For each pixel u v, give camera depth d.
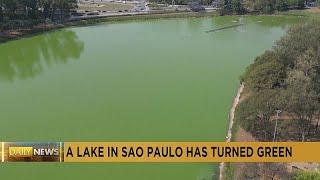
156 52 145.50
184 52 145.50
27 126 88.69
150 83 112.94
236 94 101.75
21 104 101.38
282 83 85.81
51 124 89.50
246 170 57.78
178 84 111.88
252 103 73.50
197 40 164.75
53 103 101.38
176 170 68.50
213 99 100.12
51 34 176.25
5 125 89.38
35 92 109.56
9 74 126.44
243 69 124.44
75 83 115.31
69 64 133.88
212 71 122.62
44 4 186.75
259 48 151.38
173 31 182.50
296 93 69.69
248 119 72.75
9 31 170.75
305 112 69.00
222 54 142.62
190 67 126.94
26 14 179.88
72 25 190.38
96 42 162.50
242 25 195.75
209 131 83.06
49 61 138.75
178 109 95.00
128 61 134.88
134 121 89.25
